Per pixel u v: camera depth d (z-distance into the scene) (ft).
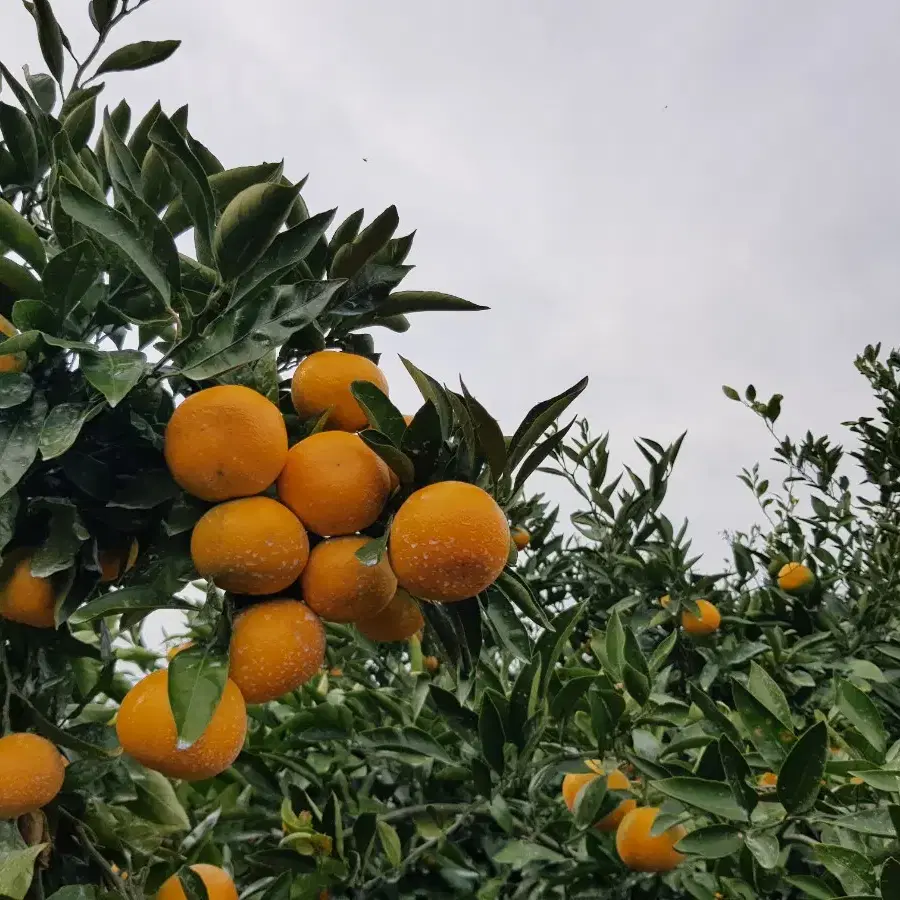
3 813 1.95
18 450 1.87
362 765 3.51
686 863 3.01
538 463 2.01
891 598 4.37
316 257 2.32
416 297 2.33
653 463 4.38
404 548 1.82
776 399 5.48
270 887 2.54
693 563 4.42
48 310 1.94
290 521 1.89
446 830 2.99
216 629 1.89
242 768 3.17
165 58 2.60
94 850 2.15
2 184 2.45
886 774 2.32
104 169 2.56
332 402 2.10
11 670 2.17
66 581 1.97
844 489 5.26
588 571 4.80
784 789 2.27
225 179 2.36
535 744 2.71
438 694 2.89
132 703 1.88
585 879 3.08
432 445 1.92
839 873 2.29
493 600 2.16
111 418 2.01
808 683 3.94
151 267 1.91
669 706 2.99
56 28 2.38
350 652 4.23
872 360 5.32
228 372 2.06
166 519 2.04
